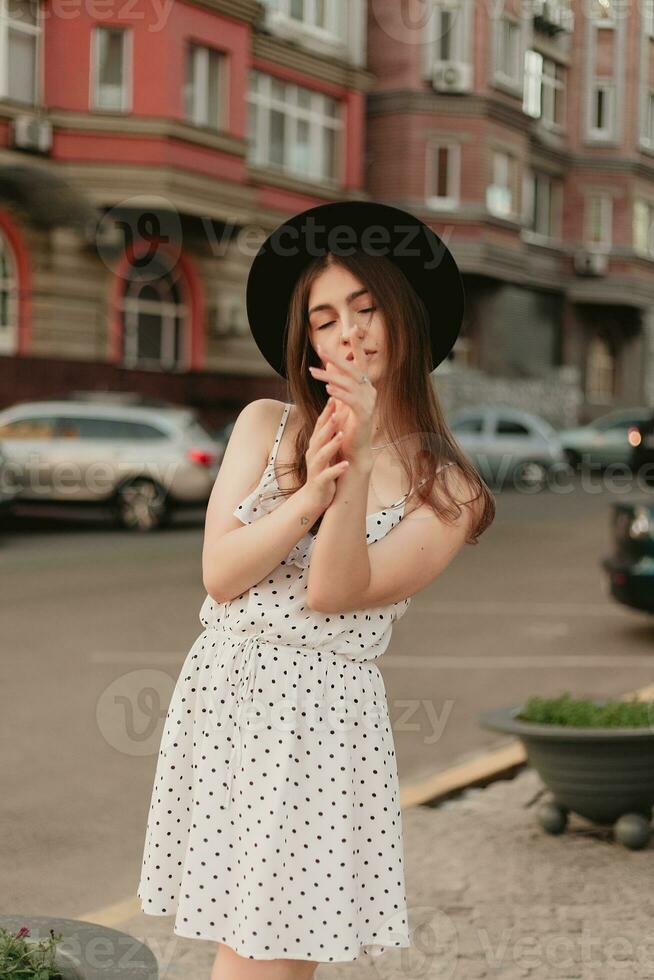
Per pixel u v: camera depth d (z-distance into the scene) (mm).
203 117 22938
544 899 3902
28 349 21484
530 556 14859
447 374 30766
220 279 24234
